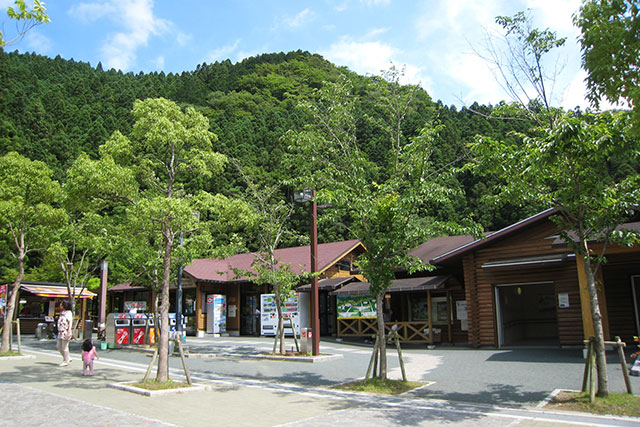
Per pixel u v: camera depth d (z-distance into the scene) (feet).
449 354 48.14
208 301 75.41
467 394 29.14
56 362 43.34
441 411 24.63
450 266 60.75
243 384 33.45
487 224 105.50
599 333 26.16
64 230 56.44
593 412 23.59
